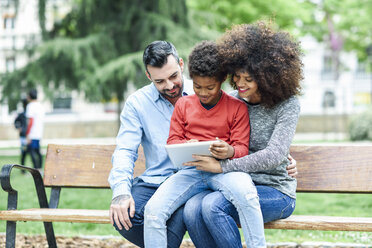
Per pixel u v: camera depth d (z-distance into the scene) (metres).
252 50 2.79
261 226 2.67
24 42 13.96
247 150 2.87
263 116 2.95
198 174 2.93
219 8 15.62
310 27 20.05
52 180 3.68
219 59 2.80
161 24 12.84
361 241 4.23
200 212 2.78
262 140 2.94
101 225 5.03
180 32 12.66
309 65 27.20
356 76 27.59
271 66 2.76
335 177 3.41
